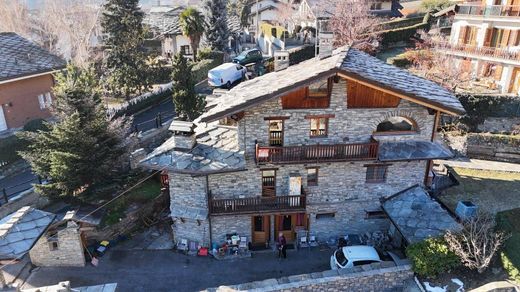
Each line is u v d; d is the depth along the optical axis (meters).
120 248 24.84
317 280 19.48
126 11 42.00
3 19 57.47
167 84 47.91
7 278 21.95
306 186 23.91
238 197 23.61
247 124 21.94
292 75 22.97
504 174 29.94
